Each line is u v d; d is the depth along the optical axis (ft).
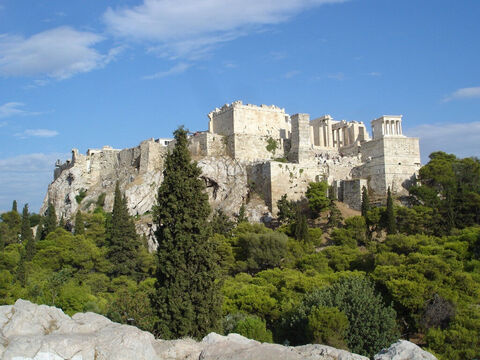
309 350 82.99
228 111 481.87
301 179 427.33
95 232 396.98
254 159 465.88
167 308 148.25
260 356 78.64
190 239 155.22
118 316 172.04
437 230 333.21
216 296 152.87
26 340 81.20
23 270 279.49
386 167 418.51
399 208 352.49
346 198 411.75
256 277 273.95
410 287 209.26
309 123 501.15
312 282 231.30
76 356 80.23
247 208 414.62
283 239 314.35
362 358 79.05
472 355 168.96
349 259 287.69
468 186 388.78
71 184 553.23
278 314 213.46
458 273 223.30
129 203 464.24
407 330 211.82
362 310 173.88
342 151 494.18
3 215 480.23
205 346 85.66
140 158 510.58
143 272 325.83
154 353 84.28
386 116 460.55
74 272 318.86
